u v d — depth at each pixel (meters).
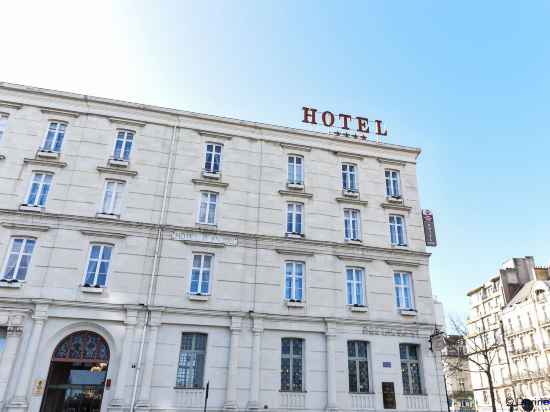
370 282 25.50
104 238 22.39
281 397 21.28
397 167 30.20
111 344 20.38
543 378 55.53
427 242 28.44
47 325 19.92
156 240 23.02
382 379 23.08
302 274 24.75
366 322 24.14
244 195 25.81
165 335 21.12
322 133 29.02
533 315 59.44
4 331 19.58
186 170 25.53
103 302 20.88
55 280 20.84
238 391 20.80
